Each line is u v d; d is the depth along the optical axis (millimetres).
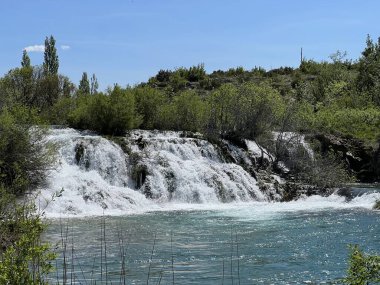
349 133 43938
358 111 49000
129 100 37594
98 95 37375
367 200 29812
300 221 22938
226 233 19812
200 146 35031
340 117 47062
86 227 20594
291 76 80688
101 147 30828
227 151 35969
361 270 7742
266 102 38688
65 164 29797
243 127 38656
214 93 41031
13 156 24438
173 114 40938
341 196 31406
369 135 43594
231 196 31281
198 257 15625
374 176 39781
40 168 25719
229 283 12938
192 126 40656
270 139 38281
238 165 34875
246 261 15328
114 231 19766
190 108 40875
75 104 44875
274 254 16219
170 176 30891
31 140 26078
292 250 16828
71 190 26703
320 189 33125
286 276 13750
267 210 26922
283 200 32031
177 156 33375
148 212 25906
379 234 19641
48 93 53875
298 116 41281
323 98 60188
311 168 35094
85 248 16312
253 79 77812
